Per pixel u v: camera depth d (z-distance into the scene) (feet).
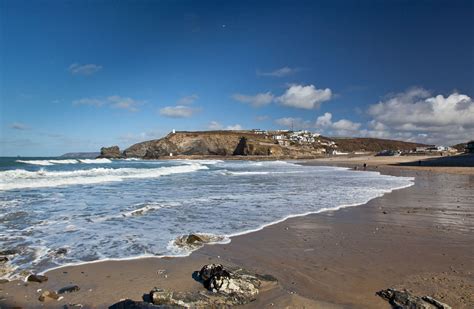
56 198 50.16
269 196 54.24
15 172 84.53
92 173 98.78
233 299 16.47
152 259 23.11
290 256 23.79
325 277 19.84
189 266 21.74
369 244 26.73
